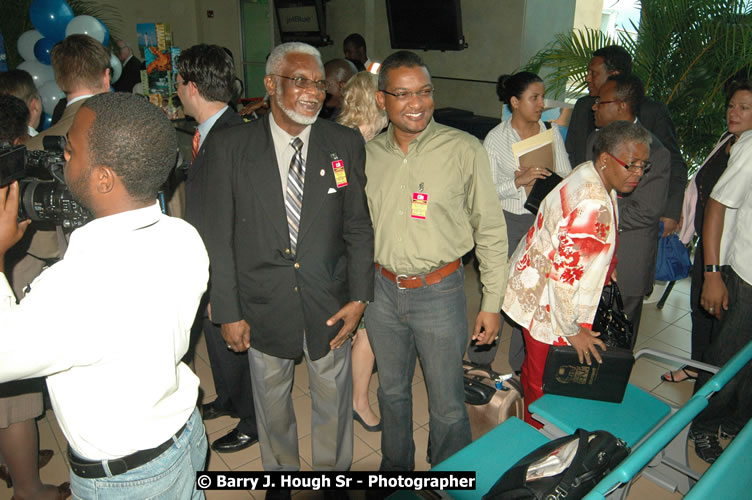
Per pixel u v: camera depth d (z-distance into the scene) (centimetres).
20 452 182
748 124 213
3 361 83
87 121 91
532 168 252
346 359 190
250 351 184
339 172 169
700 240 255
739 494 123
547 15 512
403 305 180
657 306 385
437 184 169
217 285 167
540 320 195
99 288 90
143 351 97
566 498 131
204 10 966
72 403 97
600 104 246
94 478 104
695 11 374
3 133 170
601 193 175
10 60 562
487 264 180
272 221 165
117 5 891
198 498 124
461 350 183
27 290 98
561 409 181
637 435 170
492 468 156
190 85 208
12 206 100
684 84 391
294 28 792
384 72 165
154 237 100
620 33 419
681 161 280
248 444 236
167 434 108
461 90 569
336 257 176
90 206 96
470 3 540
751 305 215
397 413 196
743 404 234
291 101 155
